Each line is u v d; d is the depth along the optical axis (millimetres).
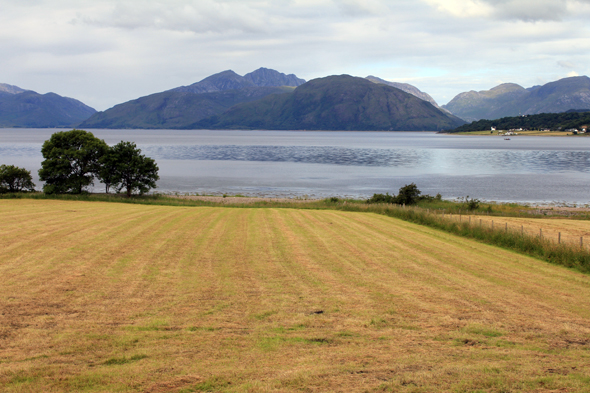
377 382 6992
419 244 20703
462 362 7875
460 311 10836
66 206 34281
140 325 9148
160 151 153500
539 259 18531
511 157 127250
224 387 6762
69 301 10453
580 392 6801
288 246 18922
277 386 6809
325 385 6863
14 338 8250
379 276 14117
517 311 11031
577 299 12438
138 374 7094
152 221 25766
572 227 30453
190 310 10203
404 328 9531
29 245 16766
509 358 8133
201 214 30828
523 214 38469
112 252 16172
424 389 6793
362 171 90188
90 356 7668
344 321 9828
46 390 6527
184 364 7496
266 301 11078
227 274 13680
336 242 20375
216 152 149875
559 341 9109
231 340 8578
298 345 8430
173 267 14320
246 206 40594
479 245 21375
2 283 11617
